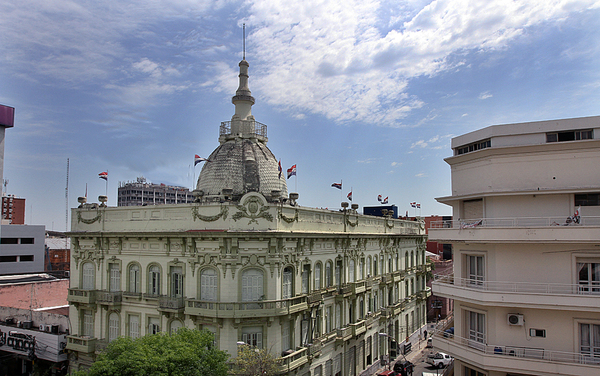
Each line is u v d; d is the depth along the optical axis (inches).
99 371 1019.3
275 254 1414.9
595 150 1079.6
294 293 1499.8
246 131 1955.0
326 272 1744.6
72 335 1688.0
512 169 1156.5
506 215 1150.3
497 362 1068.5
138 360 1026.1
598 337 1037.2
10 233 2962.6
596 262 1046.4
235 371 1264.8
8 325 1941.4
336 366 1754.4
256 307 1368.1
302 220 1576.0
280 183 1889.8
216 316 1344.7
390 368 2022.6
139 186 4473.4
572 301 1013.8
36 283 2234.3
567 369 1005.2
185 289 1465.3
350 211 1957.4
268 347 1393.9
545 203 1111.6
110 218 1699.1
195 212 1473.9
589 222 1062.4
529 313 1094.4
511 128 1159.6
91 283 1729.8
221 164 1824.6
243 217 1413.6
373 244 2177.7
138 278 1596.9
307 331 1574.8
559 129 1111.6
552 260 1080.8
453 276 1280.8
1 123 1223.5
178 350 1090.7
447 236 1211.2
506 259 1120.2
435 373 1780.3
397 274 2384.4
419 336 2714.1
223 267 1386.6
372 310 2113.7
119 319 1616.6
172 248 1514.5
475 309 1180.5
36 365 1793.8
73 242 1786.4
